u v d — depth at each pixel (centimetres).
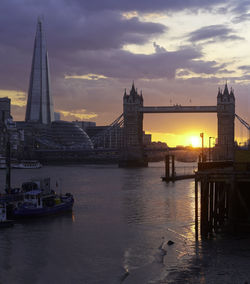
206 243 4747
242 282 3541
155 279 3694
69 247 4812
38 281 3738
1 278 3809
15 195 7325
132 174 19925
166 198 9150
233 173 4656
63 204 7088
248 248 4509
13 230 5731
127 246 4816
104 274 3884
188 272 3828
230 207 4766
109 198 9206
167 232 5469
